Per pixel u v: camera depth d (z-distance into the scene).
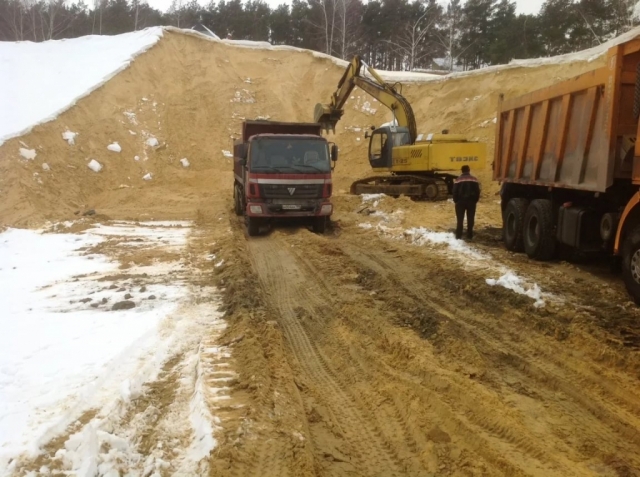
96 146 23.12
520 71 28.06
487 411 4.48
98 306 7.51
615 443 4.05
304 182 13.23
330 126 21.16
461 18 50.69
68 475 3.52
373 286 8.56
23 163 19.11
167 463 3.73
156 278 9.14
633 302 7.29
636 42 7.16
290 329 6.71
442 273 8.99
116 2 59.09
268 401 4.64
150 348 5.86
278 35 50.97
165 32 32.19
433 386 5.05
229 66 32.97
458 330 6.40
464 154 18.48
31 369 5.24
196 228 14.93
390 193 19.89
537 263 9.98
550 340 6.09
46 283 8.90
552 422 4.38
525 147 10.77
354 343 6.18
